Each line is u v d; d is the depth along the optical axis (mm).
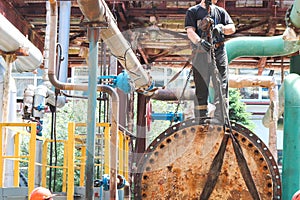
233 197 7312
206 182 7332
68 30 13344
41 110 13078
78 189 10398
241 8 13930
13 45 11023
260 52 11164
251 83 14141
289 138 9664
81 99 8102
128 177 10227
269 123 14703
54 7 7785
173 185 7434
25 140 22922
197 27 7820
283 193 9523
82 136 10539
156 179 7457
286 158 9625
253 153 7395
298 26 10039
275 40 11141
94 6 6980
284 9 13953
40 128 13086
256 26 14688
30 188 9031
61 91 10672
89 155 7250
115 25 8000
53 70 7887
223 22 8031
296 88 9898
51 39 7859
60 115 23750
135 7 14031
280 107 14094
